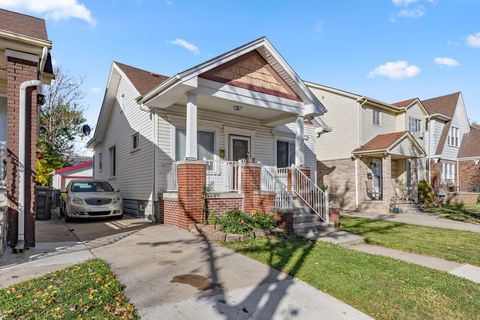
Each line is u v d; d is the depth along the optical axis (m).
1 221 5.59
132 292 3.91
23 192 5.96
